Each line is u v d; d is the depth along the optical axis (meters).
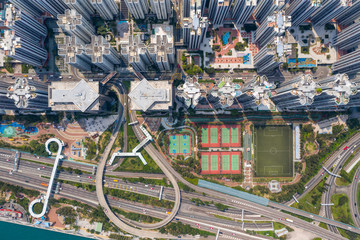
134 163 176.12
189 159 174.25
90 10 165.00
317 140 175.38
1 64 172.38
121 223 176.12
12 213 175.50
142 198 175.50
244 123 176.75
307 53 175.00
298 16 162.12
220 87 142.38
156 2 145.62
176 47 174.75
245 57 174.88
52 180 172.00
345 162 176.75
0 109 172.62
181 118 176.25
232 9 168.38
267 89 137.88
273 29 144.62
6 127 176.12
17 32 145.88
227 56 175.25
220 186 176.25
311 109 175.38
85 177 176.62
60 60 173.75
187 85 139.38
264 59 155.38
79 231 176.50
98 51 146.62
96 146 175.38
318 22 169.38
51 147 173.50
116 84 174.62
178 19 173.62
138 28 173.75
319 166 176.62
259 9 162.50
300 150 175.88
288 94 148.25
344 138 176.38
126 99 174.75
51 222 176.50
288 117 176.00
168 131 176.25
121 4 172.50
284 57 143.12
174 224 176.50
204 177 177.00
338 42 169.25
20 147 174.88
